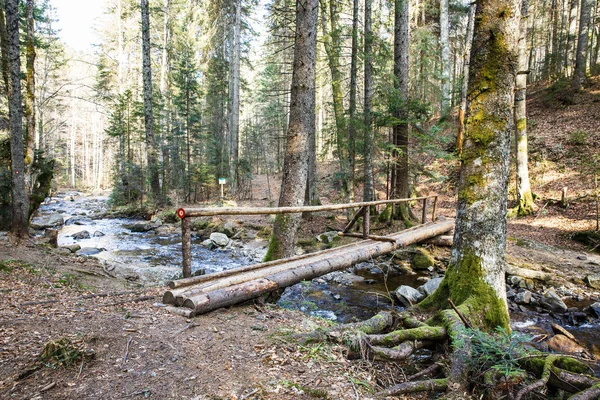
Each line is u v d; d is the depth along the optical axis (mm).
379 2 17234
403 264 9664
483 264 4230
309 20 6445
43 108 23938
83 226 16516
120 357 2885
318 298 7453
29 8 9844
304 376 2904
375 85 11336
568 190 12969
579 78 17781
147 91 19531
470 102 4508
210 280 4688
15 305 4016
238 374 2820
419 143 11758
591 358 4637
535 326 6027
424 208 10594
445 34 18625
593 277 7766
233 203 19422
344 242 10859
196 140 28656
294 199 6543
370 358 3436
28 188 10289
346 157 13039
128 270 8031
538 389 2971
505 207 4359
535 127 17281
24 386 2395
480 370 3029
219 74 25281
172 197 23969
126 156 28359
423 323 4008
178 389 2537
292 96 6594
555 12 22078
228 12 20906
